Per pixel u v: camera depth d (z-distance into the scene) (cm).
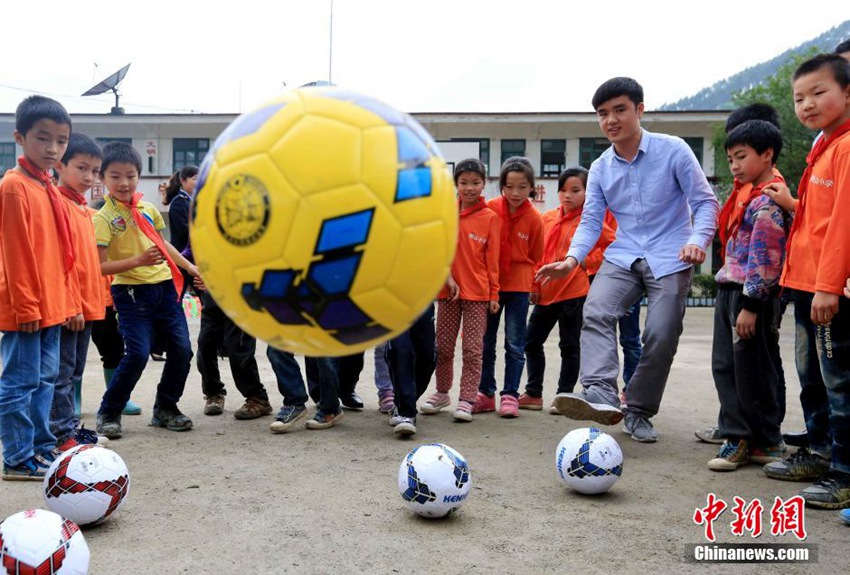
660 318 382
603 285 391
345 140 128
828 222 297
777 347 387
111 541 246
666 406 524
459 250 469
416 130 141
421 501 266
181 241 514
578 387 625
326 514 277
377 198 127
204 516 273
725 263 369
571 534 258
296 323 134
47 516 208
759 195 349
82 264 385
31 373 323
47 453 341
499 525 267
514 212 497
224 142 138
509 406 484
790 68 2006
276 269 128
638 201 389
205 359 484
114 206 421
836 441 295
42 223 323
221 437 415
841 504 288
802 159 1855
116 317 485
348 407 511
